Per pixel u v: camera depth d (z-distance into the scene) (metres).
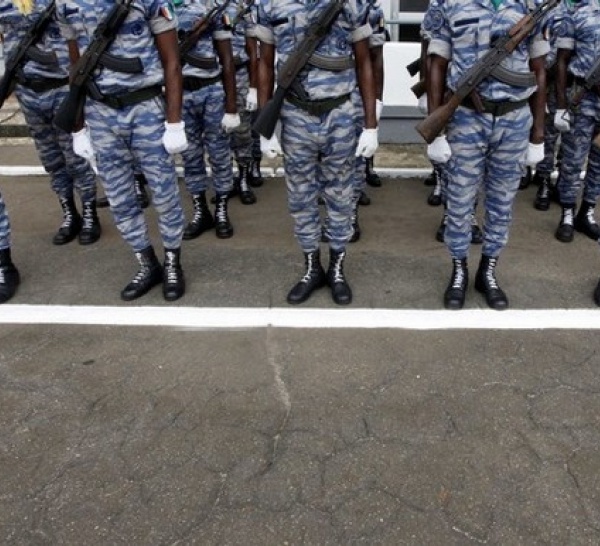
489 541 1.94
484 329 3.11
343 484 2.18
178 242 3.46
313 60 2.83
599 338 3.01
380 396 2.63
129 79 2.98
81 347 3.03
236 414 2.54
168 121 3.11
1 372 2.85
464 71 2.81
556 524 2.00
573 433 2.40
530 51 2.87
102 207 5.00
